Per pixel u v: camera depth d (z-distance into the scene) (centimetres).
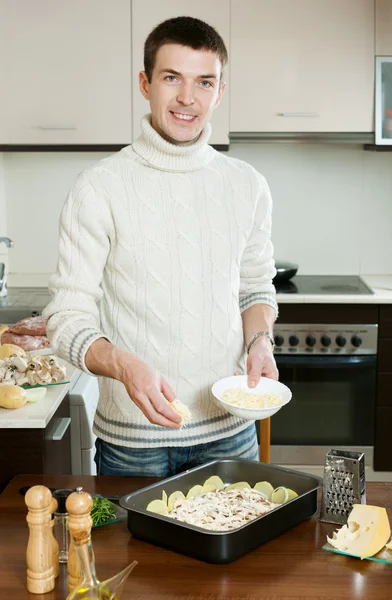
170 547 149
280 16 371
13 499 174
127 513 161
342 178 422
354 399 377
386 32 372
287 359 373
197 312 193
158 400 160
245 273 213
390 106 377
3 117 374
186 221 193
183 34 180
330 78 375
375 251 428
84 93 372
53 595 137
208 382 196
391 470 379
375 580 140
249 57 374
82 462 279
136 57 370
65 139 376
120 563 145
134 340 192
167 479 163
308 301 366
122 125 375
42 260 423
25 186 418
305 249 428
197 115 187
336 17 371
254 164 421
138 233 189
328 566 145
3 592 138
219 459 174
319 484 162
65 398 263
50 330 184
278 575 141
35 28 368
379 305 369
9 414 218
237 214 199
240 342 203
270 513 150
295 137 380
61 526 147
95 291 188
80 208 187
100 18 367
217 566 144
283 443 382
